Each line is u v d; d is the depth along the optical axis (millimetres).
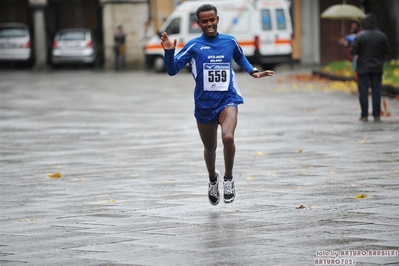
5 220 18531
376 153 27516
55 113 46500
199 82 18828
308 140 31547
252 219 17734
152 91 60938
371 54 36781
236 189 21625
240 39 78938
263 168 25156
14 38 95625
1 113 47219
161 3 93625
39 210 19641
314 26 90688
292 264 13875
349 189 21094
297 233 16219
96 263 14344
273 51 79562
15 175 25516
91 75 84438
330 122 37406
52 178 24719
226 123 18500
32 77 82875
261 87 61375
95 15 102125
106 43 93375
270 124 37469
